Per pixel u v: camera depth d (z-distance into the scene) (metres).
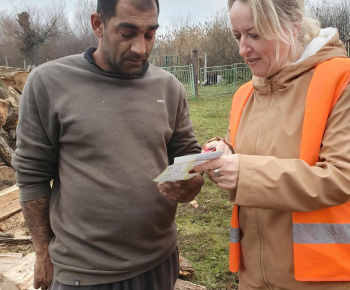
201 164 1.34
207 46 18.67
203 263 3.28
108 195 1.60
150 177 1.68
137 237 1.67
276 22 1.32
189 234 3.75
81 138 1.60
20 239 3.50
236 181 1.34
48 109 1.63
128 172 1.63
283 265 1.52
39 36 30.02
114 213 1.61
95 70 1.65
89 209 1.60
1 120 4.80
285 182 1.29
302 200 1.29
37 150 1.67
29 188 1.71
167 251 1.81
